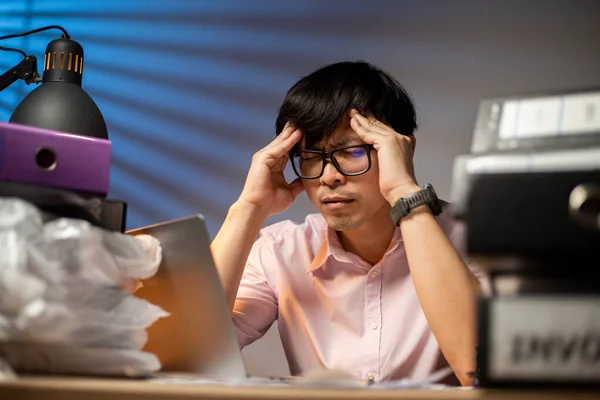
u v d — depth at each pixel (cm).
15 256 86
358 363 166
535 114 89
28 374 92
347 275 173
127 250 103
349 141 154
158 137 321
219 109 320
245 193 164
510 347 80
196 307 105
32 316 87
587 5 296
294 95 163
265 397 77
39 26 324
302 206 299
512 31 301
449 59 305
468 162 87
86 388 81
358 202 155
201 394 78
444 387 94
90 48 326
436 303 129
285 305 177
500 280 85
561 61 297
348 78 160
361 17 313
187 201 318
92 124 158
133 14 326
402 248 169
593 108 86
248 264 184
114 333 98
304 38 317
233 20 322
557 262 82
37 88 160
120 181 321
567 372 78
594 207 81
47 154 106
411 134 170
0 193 98
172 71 323
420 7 309
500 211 84
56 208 101
